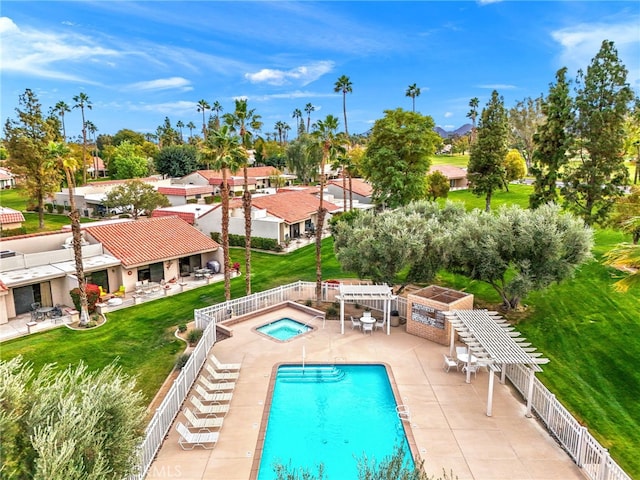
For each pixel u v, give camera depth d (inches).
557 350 880.3
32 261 1213.1
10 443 319.9
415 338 935.7
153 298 1258.6
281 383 757.9
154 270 1389.0
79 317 1098.7
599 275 1256.2
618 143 1437.0
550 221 963.3
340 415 663.8
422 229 1066.1
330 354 855.1
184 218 2042.3
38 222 2363.4
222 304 1034.7
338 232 1210.6
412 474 354.6
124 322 1081.4
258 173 3631.9
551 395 612.4
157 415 571.2
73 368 839.1
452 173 3410.4
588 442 523.8
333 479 521.0
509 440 591.2
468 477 518.0
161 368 829.2
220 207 1930.4
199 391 679.1
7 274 1140.5
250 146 1125.7
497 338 689.6
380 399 707.4
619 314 1019.9
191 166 4035.4
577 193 1525.6
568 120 1493.6
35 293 1158.3
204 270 1477.6
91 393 379.2
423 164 1927.9
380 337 939.3
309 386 747.4
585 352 869.2
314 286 1197.7
